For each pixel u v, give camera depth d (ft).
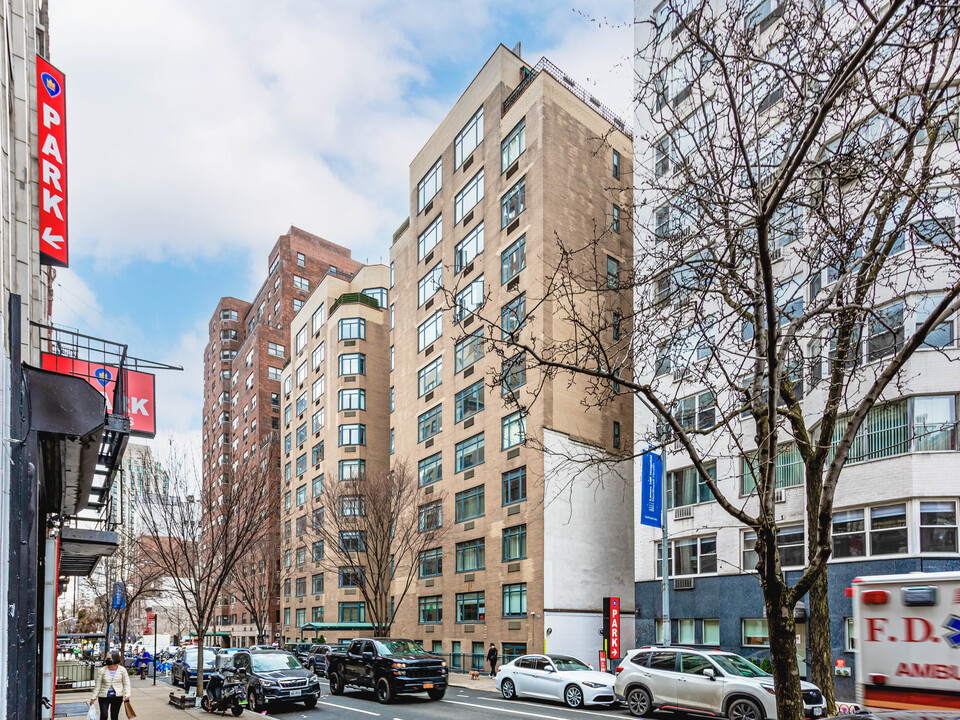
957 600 21.43
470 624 116.57
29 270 39.50
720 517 81.10
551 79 116.98
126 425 41.06
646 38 77.97
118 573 170.91
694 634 83.30
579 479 107.76
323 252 269.03
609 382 34.35
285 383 220.84
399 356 157.28
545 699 69.92
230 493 84.38
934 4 22.08
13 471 31.83
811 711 46.73
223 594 211.61
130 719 45.83
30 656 34.65
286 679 61.41
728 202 25.85
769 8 54.75
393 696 70.03
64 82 48.70
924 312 60.49
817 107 25.13
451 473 129.08
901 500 62.64
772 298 21.67
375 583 128.98
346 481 132.67
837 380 28.17
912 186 24.71
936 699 21.52
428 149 152.66
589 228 115.85
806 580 22.93
